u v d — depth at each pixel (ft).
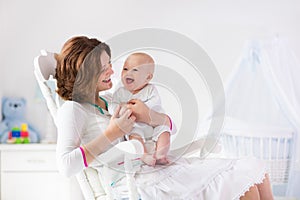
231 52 14.69
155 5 14.49
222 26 14.66
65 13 14.20
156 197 5.88
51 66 6.82
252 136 11.81
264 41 13.03
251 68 13.19
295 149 11.82
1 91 13.83
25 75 14.05
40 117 13.97
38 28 14.12
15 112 13.57
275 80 12.75
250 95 13.32
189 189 5.91
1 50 13.97
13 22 14.06
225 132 12.03
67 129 5.89
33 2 14.12
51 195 12.29
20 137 13.15
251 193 5.98
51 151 12.34
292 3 14.76
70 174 5.82
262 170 6.27
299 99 12.64
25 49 14.07
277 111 13.39
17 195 12.28
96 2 14.30
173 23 14.56
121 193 6.25
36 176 12.31
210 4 14.67
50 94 6.66
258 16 14.73
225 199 5.86
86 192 6.20
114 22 14.35
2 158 12.30
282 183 11.88
